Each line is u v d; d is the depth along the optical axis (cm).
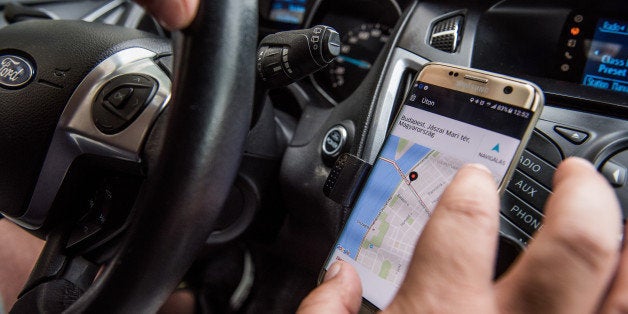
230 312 97
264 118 78
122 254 45
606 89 68
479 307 31
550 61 73
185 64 43
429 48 78
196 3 41
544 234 32
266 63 63
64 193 66
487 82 60
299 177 83
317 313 40
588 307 30
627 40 68
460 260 32
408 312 33
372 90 78
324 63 61
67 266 66
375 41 92
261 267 101
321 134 83
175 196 44
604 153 63
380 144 74
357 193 67
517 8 75
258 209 84
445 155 60
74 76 64
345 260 63
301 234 87
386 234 61
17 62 67
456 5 79
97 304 46
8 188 67
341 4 95
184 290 96
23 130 64
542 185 64
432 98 63
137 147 58
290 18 100
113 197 64
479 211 33
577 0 71
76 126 61
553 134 66
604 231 30
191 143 43
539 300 30
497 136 57
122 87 60
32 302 60
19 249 86
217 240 84
